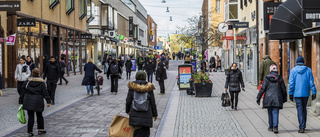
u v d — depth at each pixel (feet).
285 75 59.31
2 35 66.95
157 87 73.36
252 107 44.47
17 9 49.34
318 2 32.76
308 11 32.89
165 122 34.88
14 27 68.85
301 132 29.19
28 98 28.48
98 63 151.64
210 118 36.96
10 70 69.46
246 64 88.63
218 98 54.80
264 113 39.73
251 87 71.51
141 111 21.71
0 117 37.35
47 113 39.93
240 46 98.48
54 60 47.47
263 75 46.32
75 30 114.83
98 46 151.53
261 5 73.72
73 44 112.98
